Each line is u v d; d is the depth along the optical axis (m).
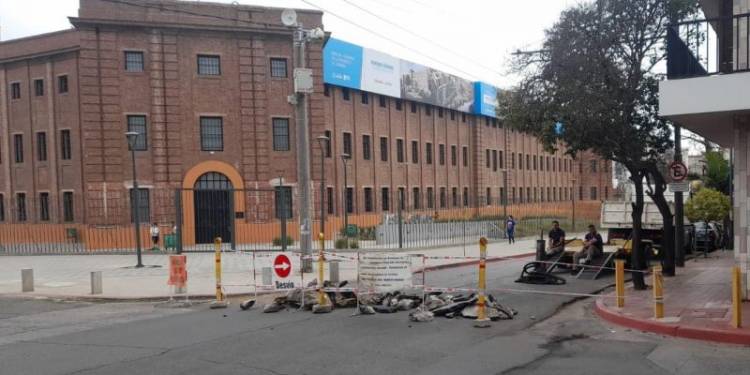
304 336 9.38
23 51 37.97
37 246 32.66
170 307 12.75
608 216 23.61
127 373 7.36
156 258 24.89
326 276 17.39
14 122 39.09
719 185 33.66
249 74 34.81
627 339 8.95
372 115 46.84
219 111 34.31
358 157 45.03
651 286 13.77
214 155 34.16
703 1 13.31
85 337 9.64
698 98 9.71
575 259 17.59
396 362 7.73
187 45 33.91
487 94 61.66
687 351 8.13
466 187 60.22
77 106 36.34
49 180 37.72
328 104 41.91
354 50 43.59
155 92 33.25
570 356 7.97
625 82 13.83
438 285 15.74
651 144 14.81
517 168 69.44
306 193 18.61
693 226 23.42
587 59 13.65
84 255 26.94
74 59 36.53
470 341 8.93
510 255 25.78
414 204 52.06
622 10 13.65
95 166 32.56
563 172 81.75
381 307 11.56
